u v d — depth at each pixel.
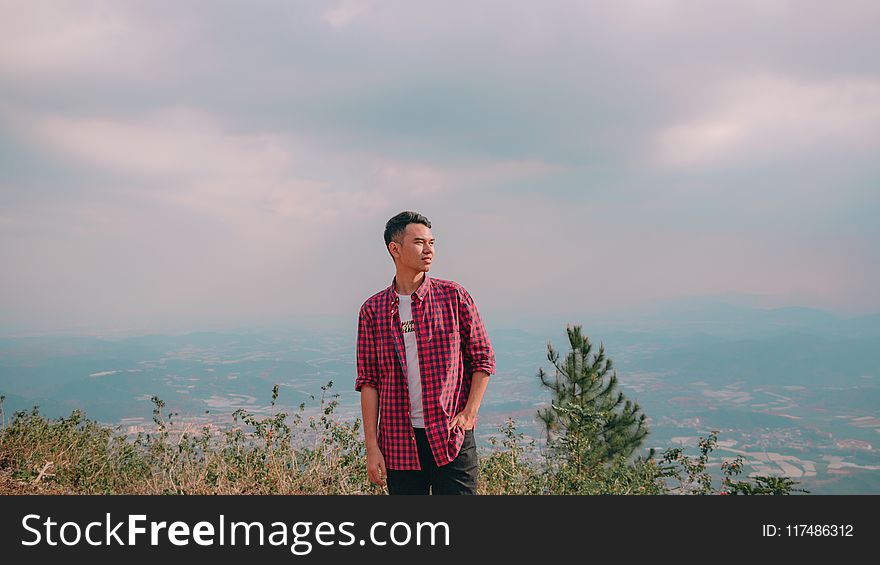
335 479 5.90
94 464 6.52
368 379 3.51
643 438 8.41
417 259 3.35
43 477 6.23
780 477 5.11
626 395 9.00
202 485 5.89
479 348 3.43
